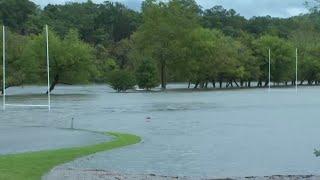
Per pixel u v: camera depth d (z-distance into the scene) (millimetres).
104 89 155500
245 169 24375
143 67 140375
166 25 146125
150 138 35812
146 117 52938
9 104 78812
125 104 76250
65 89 157750
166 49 146125
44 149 30578
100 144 32688
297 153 28734
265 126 42688
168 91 131125
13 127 44594
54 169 23797
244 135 36844
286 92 120312
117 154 28734
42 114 59062
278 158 27234
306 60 175000
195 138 35562
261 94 109250
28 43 122688
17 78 117875
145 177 22312
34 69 121312
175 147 31422
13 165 24016
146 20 149625
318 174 23109
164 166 25203
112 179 21688
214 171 23922
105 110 64250
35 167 23922
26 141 34500
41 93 124500
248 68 162750
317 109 61469
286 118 49812
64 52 125250
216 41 153250
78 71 129500
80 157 27641
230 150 30062
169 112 59375
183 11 151500
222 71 152875
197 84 158250
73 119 47875
